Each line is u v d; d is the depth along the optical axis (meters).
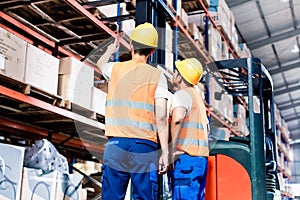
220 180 4.37
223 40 10.20
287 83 21.89
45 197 3.77
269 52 18.08
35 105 3.99
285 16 15.17
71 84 4.45
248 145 4.44
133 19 5.71
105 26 5.29
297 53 18.47
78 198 4.25
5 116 4.89
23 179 3.53
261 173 4.28
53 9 4.93
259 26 15.60
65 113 4.43
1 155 3.28
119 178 3.12
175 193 3.76
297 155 31.28
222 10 9.76
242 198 4.25
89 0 5.00
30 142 5.98
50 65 4.18
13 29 5.14
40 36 5.37
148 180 3.12
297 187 28.09
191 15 9.15
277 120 19.31
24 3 4.61
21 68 3.77
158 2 4.46
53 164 4.20
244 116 11.42
